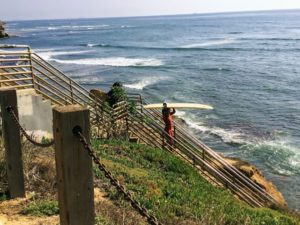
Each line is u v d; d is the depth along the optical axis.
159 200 8.86
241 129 27.05
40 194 7.18
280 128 27.27
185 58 67.06
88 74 52.31
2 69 12.84
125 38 117.25
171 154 14.60
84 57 72.88
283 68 54.34
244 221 8.93
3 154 7.44
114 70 55.22
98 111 15.50
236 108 32.78
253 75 48.94
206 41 98.25
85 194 3.53
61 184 3.48
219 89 40.59
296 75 48.50
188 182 12.07
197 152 15.25
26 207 6.64
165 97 37.06
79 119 3.40
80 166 3.47
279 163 21.53
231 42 93.06
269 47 80.50
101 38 121.12
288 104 34.03
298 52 71.62
